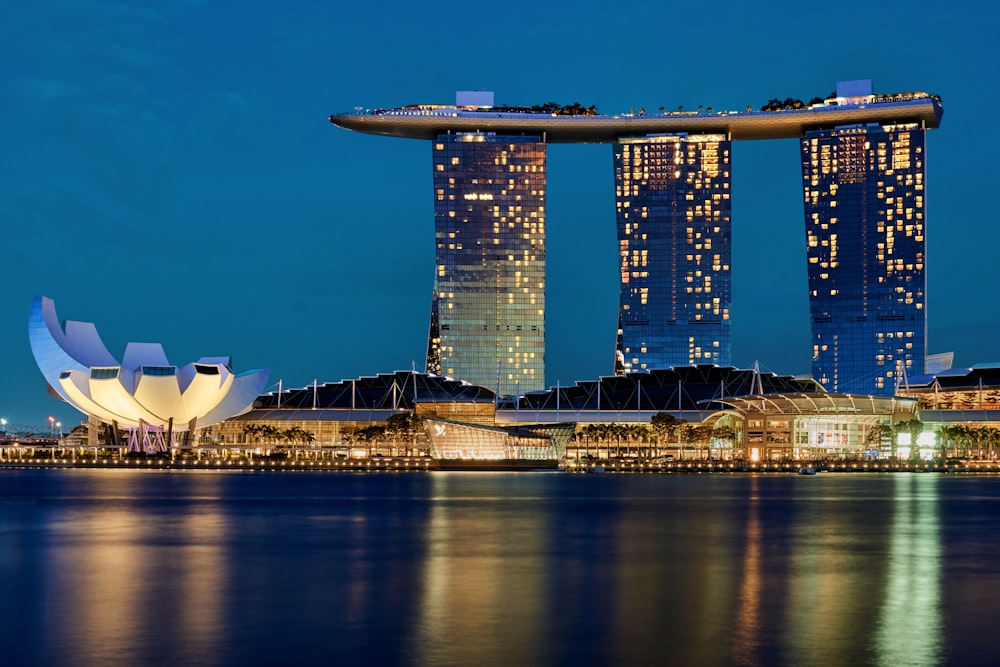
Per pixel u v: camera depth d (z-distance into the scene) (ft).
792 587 175.52
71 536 264.31
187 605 156.87
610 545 242.17
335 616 147.33
